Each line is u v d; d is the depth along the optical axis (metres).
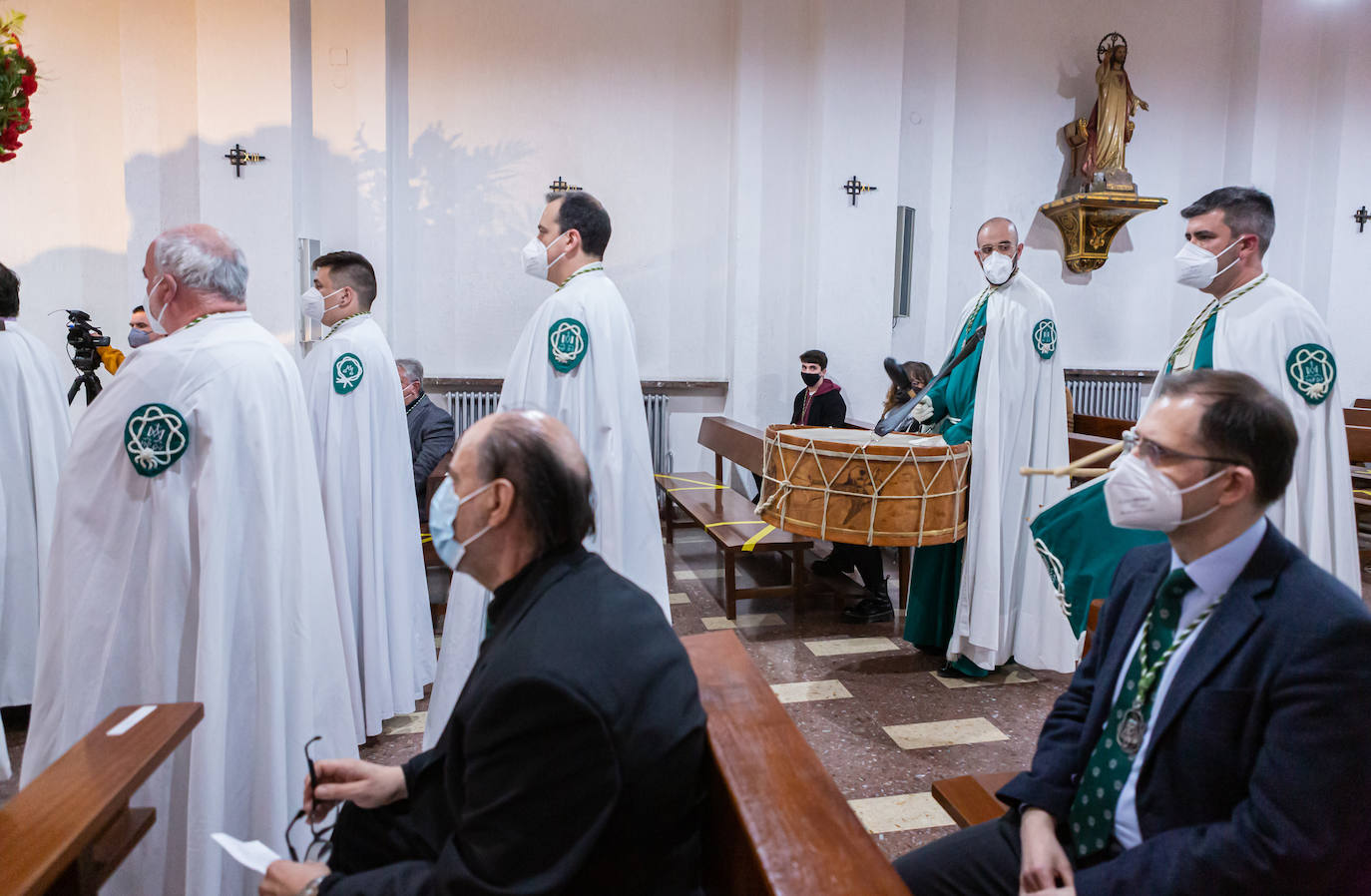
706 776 1.31
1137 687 1.35
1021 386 3.52
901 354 6.82
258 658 1.98
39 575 3.08
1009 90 7.09
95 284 5.64
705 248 6.60
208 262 1.99
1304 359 2.37
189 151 5.49
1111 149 6.86
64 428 3.20
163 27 5.43
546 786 1.04
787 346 6.51
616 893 1.14
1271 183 7.48
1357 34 7.28
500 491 1.21
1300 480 2.38
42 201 5.52
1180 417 1.24
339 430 2.90
